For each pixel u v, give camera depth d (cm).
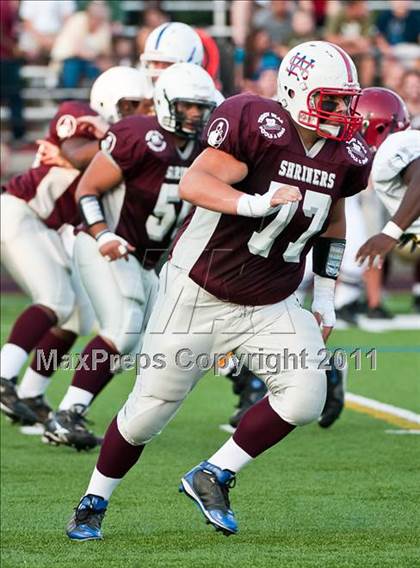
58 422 2062
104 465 1514
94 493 1527
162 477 1908
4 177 4741
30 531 1584
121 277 2003
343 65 1398
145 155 1930
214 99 1931
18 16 4878
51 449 2119
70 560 1439
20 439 2208
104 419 2420
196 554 1462
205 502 1475
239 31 4481
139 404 1479
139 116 1967
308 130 1417
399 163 1658
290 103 1416
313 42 1434
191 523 1625
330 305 1566
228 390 2762
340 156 1435
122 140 1933
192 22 4978
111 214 2000
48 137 2259
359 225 3528
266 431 1470
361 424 2325
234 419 2242
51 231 2264
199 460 2031
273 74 3478
